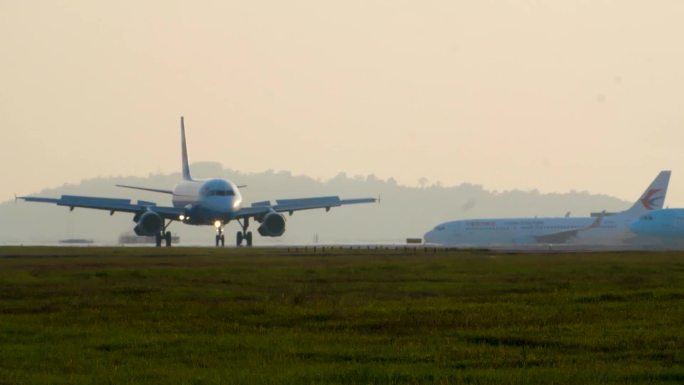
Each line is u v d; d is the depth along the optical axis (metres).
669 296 159.62
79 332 121.81
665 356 103.19
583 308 145.38
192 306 152.50
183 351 107.75
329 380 90.75
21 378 91.75
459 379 90.69
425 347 109.94
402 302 157.88
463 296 170.12
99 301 161.25
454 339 115.81
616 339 113.56
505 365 98.94
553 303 153.50
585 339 113.88
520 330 121.88
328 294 174.12
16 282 195.62
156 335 119.94
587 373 93.56
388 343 113.44
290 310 145.62
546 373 93.62
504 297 165.00
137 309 148.88
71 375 93.56
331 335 120.19
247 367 98.06
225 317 138.38
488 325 127.69
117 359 102.81
